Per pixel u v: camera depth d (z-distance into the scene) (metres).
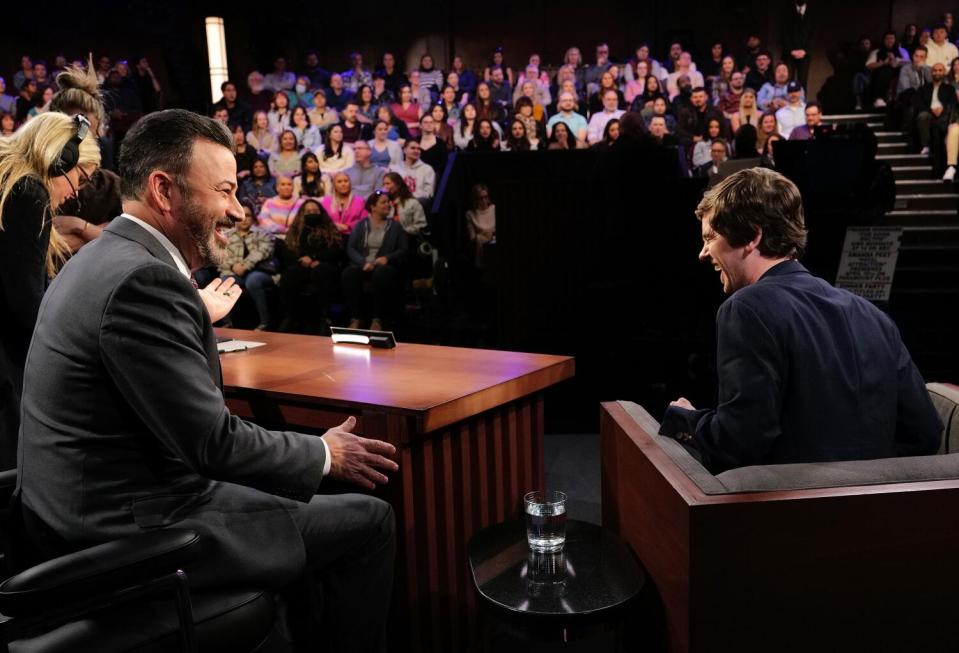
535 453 2.27
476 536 1.83
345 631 1.77
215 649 1.39
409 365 2.23
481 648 2.12
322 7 13.46
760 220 1.62
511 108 9.31
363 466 1.66
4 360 2.00
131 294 1.38
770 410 1.50
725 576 1.37
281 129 8.96
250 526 1.53
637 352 5.12
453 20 13.35
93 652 1.26
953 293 6.11
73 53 12.20
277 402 1.97
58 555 1.43
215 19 12.67
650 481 1.61
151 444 1.47
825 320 1.56
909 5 12.05
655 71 9.83
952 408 1.76
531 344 5.30
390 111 8.55
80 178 2.11
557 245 5.17
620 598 1.51
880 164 4.81
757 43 10.71
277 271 6.37
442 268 6.07
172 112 1.54
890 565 1.39
